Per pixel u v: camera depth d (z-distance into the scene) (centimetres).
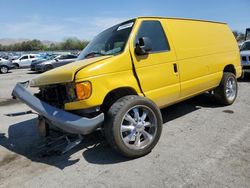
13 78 1617
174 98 441
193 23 490
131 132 352
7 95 941
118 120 334
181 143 396
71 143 351
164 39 423
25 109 703
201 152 362
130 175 316
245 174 300
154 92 396
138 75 374
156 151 374
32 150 414
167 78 414
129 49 370
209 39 517
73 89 332
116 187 294
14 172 345
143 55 380
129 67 365
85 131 322
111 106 344
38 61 2058
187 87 454
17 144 444
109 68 343
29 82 420
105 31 458
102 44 421
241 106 577
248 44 988
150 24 413
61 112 329
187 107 588
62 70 355
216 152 358
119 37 396
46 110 337
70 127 318
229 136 411
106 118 341
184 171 315
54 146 416
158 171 320
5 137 481
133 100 347
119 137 336
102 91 334
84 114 338
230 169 312
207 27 523
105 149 395
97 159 365
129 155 349
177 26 454
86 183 306
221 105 586
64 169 344
